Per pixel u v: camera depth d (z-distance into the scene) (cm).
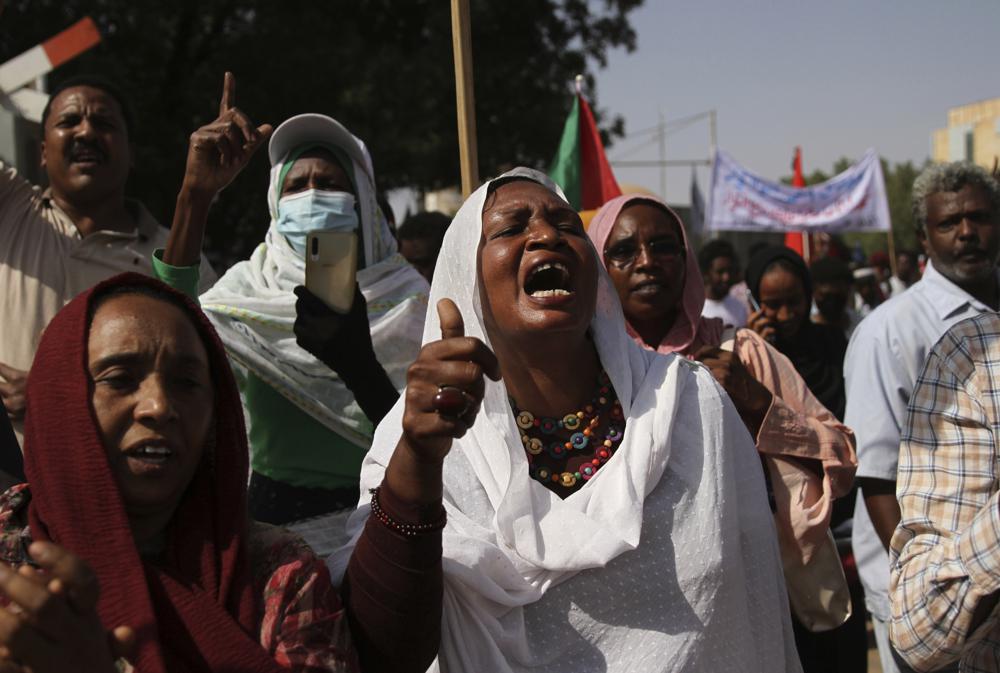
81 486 163
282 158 396
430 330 240
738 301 923
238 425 179
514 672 213
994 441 231
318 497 350
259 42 1599
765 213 1261
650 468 222
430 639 184
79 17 1528
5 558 166
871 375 379
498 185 244
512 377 237
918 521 236
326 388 349
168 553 173
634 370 239
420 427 173
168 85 1652
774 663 233
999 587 212
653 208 349
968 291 389
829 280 648
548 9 1867
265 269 390
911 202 400
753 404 297
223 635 163
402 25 1839
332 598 178
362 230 395
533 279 230
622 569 218
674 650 214
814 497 296
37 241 382
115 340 170
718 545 221
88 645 140
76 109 392
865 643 415
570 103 1867
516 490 218
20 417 339
